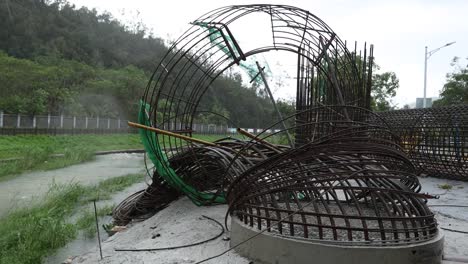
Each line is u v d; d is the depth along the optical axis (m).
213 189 6.78
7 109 30.45
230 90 56.88
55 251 5.50
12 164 15.21
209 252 4.36
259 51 6.40
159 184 7.18
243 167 5.02
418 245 3.68
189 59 6.62
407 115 11.95
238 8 5.84
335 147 4.03
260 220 4.09
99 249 5.04
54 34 56.69
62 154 20.44
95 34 63.12
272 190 4.11
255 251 3.99
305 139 6.96
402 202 4.05
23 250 5.21
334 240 3.69
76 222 7.05
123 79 42.78
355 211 5.11
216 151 5.84
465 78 28.09
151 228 5.89
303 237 3.82
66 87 38.88
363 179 4.16
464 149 10.23
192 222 5.61
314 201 3.96
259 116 57.09
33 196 9.45
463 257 4.25
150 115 6.35
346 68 6.93
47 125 31.56
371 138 4.11
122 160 20.86
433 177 11.35
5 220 6.75
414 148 11.30
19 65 34.72
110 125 38.22
